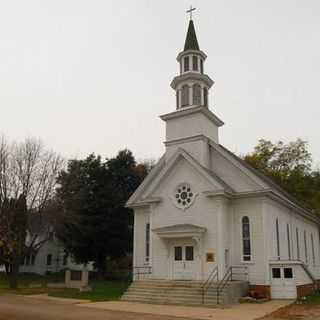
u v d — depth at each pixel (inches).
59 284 1430.9
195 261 1076.5
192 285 973.2
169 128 1290.6
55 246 2397.9
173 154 1192.2
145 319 661.9
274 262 1027.3
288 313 751.7
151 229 1171.3
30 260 2277.3
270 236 1078.4
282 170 2180.1
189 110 1244.5
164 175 1178.0
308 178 2183.8
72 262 2269.9
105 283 1497.3
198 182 1115.9
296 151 2192.4
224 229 1066.1
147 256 1249.4
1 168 1411.2
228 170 1154.0
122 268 2018.9
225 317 700.0
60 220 1547.7
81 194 1690.5
